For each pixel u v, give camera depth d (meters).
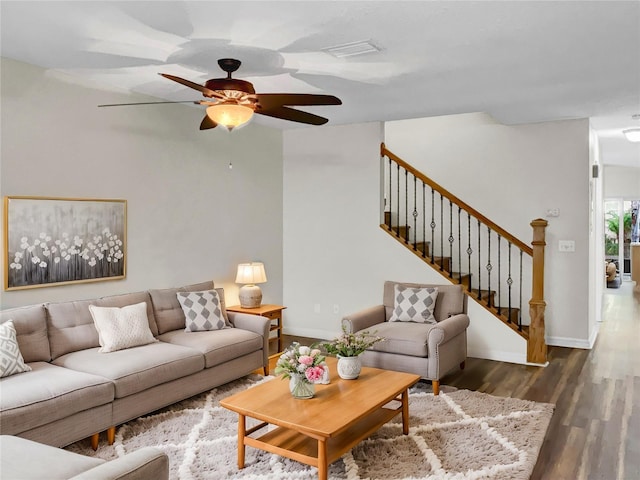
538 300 5.17
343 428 2.67
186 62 3.73
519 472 2.92
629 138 6.31
